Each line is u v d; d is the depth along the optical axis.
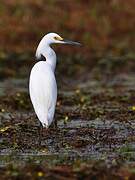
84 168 10.22
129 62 28.47
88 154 11.82
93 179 9.88
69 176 9.98
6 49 29.48
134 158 11.30
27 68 26.72
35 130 13.79
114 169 10.24
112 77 25.73
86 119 15.75
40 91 13.49
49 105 13.41
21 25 32.62
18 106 17.88
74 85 23.64
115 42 32.31
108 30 33.41
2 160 11.47
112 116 15.84
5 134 13.66
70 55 29.70
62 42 15.09
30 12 33.84
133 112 16.09
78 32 32.72
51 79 13.68
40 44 14.98
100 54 30.17
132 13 35.53
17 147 12.48
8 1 34.75
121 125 14.79
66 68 27.25
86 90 21.77
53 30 32.56
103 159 11.21
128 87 22.50
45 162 10.99
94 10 34.88
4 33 31.44
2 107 17.48
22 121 15.15
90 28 33.38
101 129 14.13
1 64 26.77
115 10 35.53
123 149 12.16
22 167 10.50
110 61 28.52
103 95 19.92
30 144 12.69
